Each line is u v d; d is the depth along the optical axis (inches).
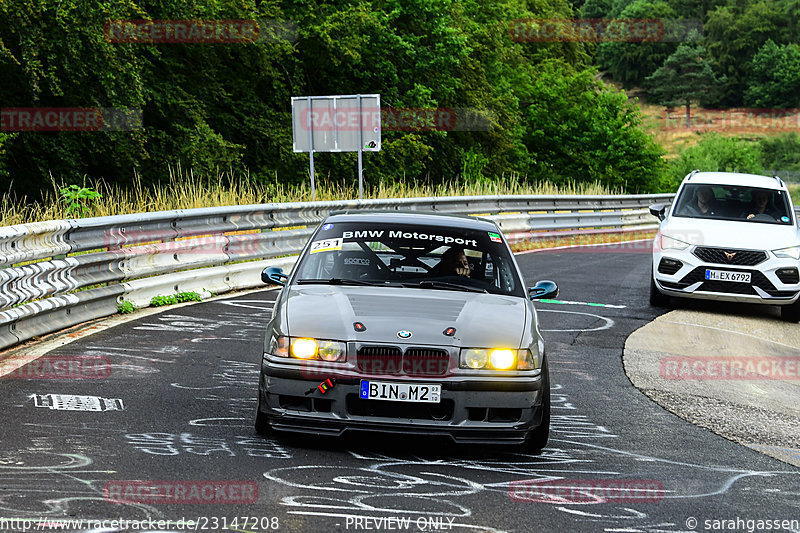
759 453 710.5
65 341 965.2
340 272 738.8
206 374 853.2
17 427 645.3
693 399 893.2
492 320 658.2
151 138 2721.5
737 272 1417.3
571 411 806.5
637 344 1165.7
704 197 1539.1
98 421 673.6
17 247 921.5
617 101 5319.9
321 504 519.8
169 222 1262.3
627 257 2331.4
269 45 3147.1
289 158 3142.2
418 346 620.7
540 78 5413.4
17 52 2222.0
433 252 757.3
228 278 1401.3
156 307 1214.9
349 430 618.5
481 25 4825.3
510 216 2514.8
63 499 503.5
